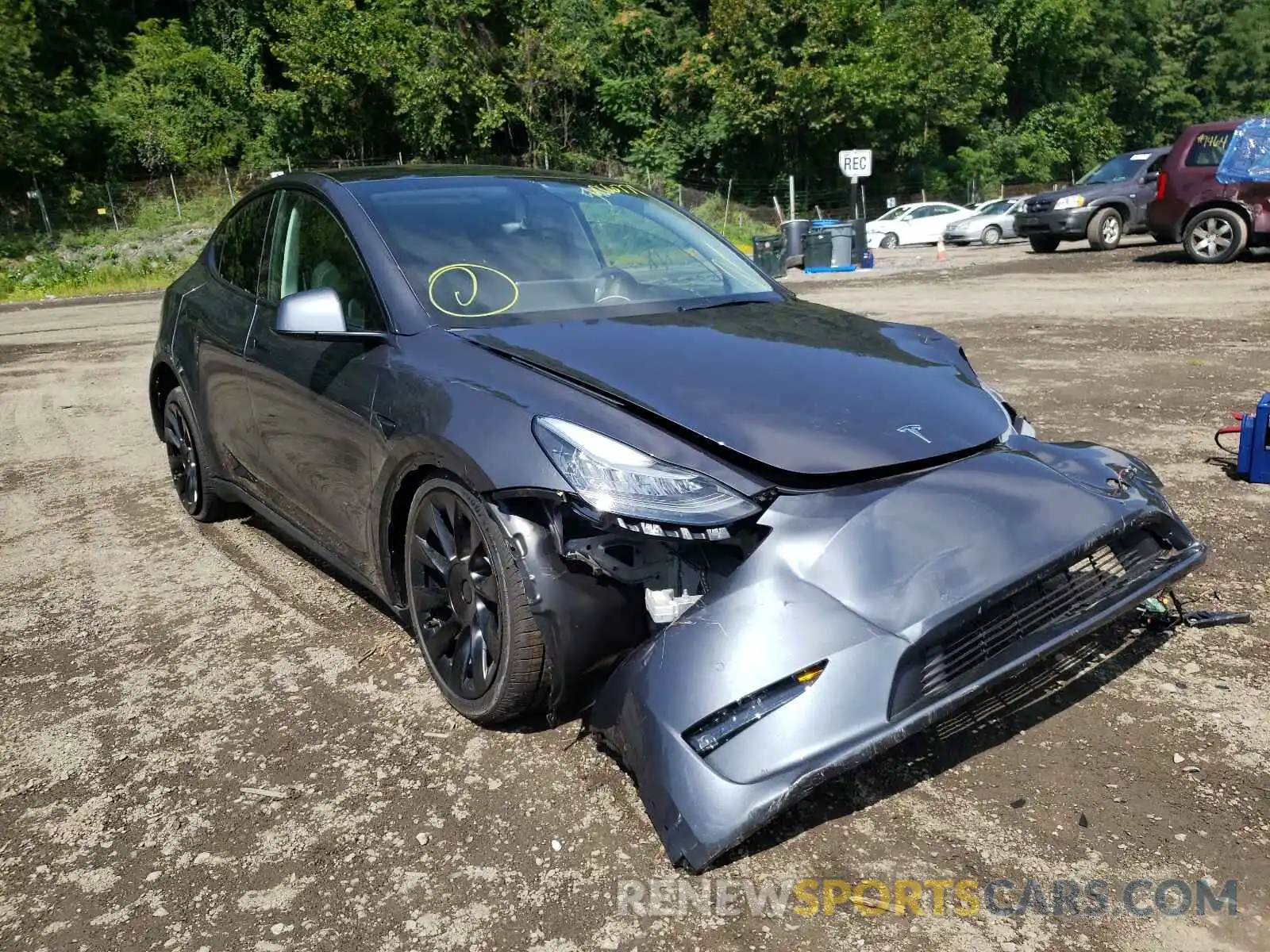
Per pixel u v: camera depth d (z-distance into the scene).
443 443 2.49
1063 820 2.20
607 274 3.38
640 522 2.12
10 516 4.85
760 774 1.95
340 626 3.40
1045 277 13.88
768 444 2.29
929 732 2.56
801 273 18.83
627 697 2.15
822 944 1.88
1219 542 3.73
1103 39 52.84
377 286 3.07
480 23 37.53
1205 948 1.83
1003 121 48.31
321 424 3.11
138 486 5.31
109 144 34.84
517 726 2.68
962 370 2.98
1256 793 2.26
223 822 2.33
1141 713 2.61
